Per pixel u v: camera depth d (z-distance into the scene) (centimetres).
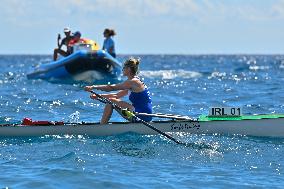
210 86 7919
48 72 8600
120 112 3216
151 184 2173
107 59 8112
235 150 2855
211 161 2611
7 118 4244
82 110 4838
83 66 8100
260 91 6962
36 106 5072
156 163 2548
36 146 2955
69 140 3111
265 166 2512
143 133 3234
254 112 4766
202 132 3247
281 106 5178
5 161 2577
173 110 4894
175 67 18688
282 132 3203
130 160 2600
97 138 3169
